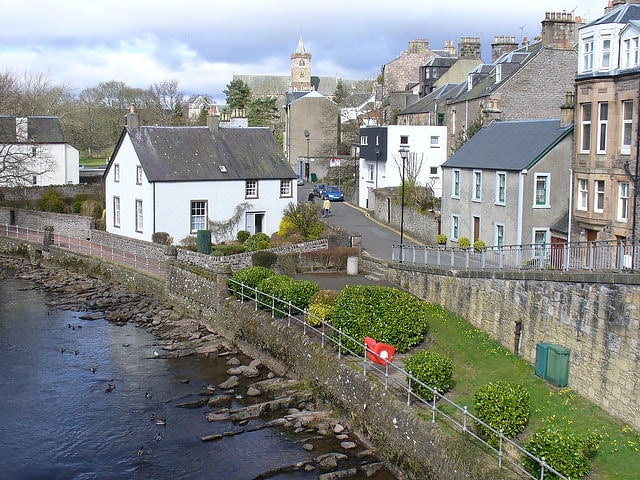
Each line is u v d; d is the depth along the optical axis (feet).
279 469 64.13
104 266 146.51
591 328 64.75
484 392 58.75
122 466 65.77
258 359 95.20
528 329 76.64
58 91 387.96
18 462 67.00
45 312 124.06
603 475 51.49
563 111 121.49
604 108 100.58
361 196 225.56
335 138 314.55
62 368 93.76
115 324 115.96
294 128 312.71
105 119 377.30
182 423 75.15
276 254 128.26
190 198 156.04
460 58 259.39
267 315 96.12
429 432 59.26
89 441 71.31
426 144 208.64
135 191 159.74
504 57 204.74
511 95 171.01
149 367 93.81
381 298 83.66
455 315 94.89
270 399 80.74
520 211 120.37
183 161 158.20
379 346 75.36
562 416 61.62
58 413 78.54
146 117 360.69
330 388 77.15
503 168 125.08
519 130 137.08
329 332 88.12
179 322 114.52
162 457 67.31
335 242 139.33
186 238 155.02
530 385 69.41
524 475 50.75
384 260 125.29
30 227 195.83
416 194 177.88
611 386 61.77
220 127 171.53
